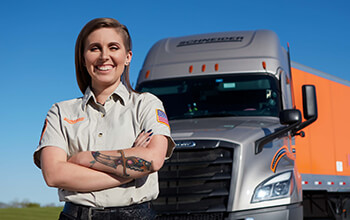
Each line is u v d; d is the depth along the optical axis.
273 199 5.49
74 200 2.21
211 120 6.58
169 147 2.38
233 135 5.78
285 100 6.89
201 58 7.32
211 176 5.59
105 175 2.15
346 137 9.47
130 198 2.23
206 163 5.64
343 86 9.72
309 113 6.31
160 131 2.28
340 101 9.54
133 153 2.17
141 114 2.32
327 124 9.10
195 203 5.57
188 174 5.69
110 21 2.34
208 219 5.48
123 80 2.48
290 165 5.91
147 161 2.17
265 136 5.79
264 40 7.40
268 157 5.73
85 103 2.35
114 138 2.27
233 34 7.72
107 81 2.31
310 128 8.72
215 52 7.36
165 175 5.76
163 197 5.69
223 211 5.44
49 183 2.16
